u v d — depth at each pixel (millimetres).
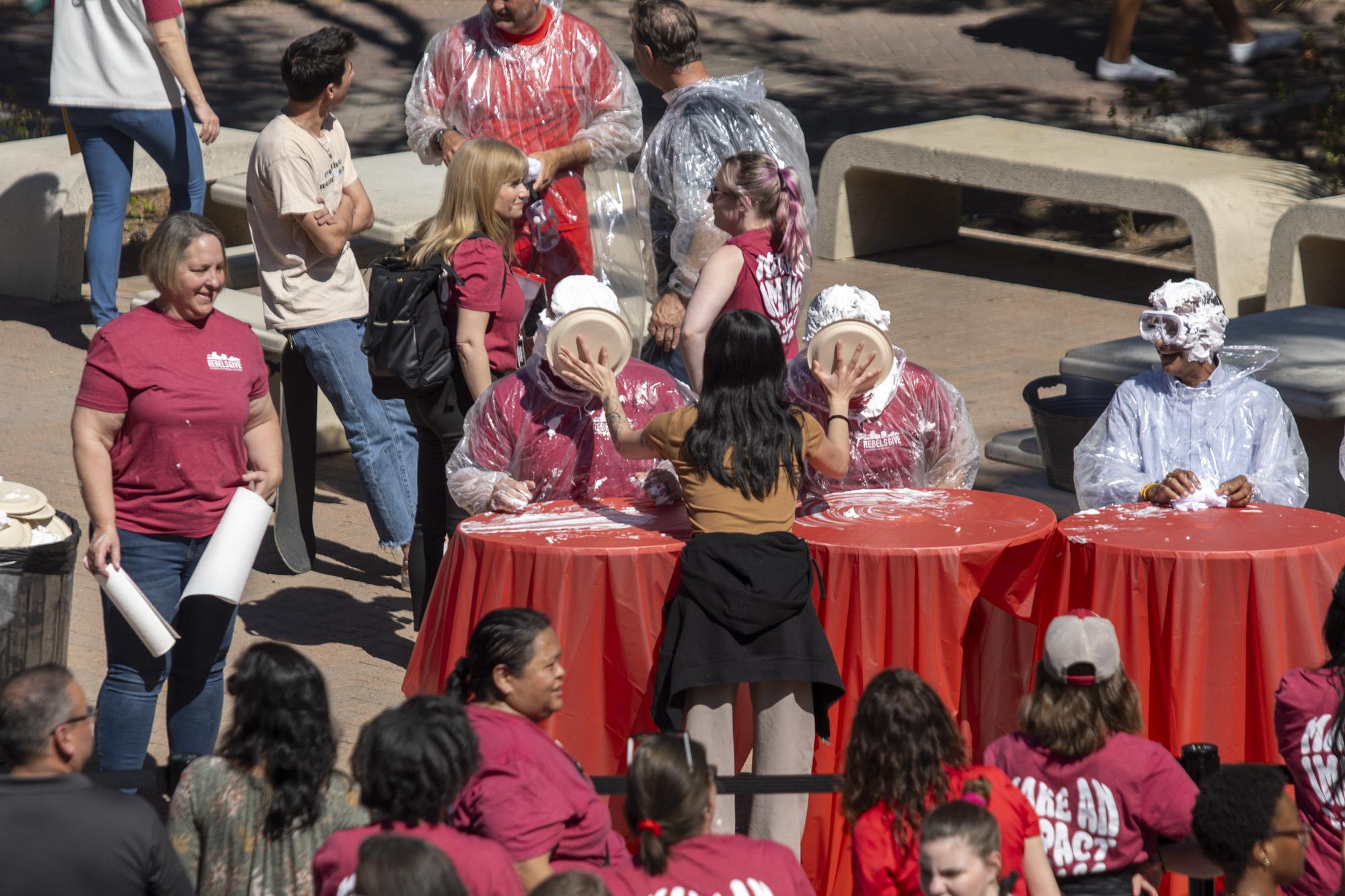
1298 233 39688
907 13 82812
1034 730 15625
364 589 27734
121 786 16984
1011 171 45781
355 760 13273
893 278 48250
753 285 21719
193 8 81250
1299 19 77500
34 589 19672
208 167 46625
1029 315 43719
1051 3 83500
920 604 17906
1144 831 15430
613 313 19500
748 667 16953
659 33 26531
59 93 37938
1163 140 59469
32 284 44875
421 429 23781
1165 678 18047
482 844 13047
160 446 18766
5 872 12828
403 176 42969
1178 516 19594
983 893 12828
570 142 29188
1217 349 21500
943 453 21188
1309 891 15250
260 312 33375
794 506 17891
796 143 27469
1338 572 18203
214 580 18734
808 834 18156
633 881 12812
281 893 14039
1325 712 15336
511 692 14898
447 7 82625
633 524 19188
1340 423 27922
